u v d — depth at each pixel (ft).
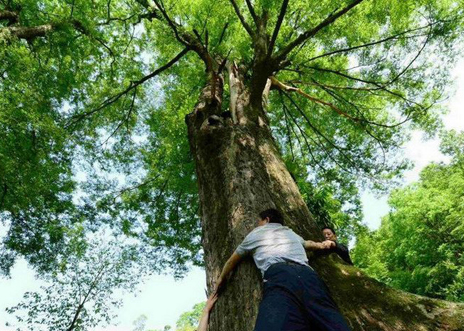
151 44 37.70
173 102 36.06
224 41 30.09
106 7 33.01
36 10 32.14
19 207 31.32
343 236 41.86
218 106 19.39
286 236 7.96
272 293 6.13
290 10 29.40
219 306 8.61
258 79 18.70
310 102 40.09
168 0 30.12
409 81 32.78
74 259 56.95
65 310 54.60
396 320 7.93
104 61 36.91
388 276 65.98
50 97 30.73
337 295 8.53
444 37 25.53
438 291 57.98
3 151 21.39
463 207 56.34
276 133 43.24
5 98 21.06
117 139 41.16
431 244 59.98
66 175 36.68
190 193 39.01
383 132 37.76
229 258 9.40
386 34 31.71
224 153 14.73
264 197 11.84
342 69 35.47
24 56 22.59
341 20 30.58
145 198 41.75
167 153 37.60
